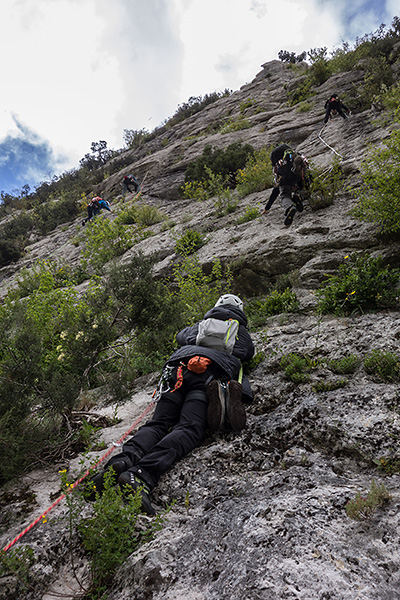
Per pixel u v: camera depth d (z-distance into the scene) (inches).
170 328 163.9
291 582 63.3
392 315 165.9
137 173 863.7
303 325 188.1
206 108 1123.9
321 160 393.1
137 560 77.5
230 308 157.2
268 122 731.4
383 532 71.4
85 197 974.4
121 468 100.0
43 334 159.5
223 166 596.4
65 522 95.0
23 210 1207.6
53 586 82.3
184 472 108.0
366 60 716.7
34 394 126.6
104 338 148.9
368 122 435.5
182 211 537.3
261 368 156.1
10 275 687.1
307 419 114.7
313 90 757.9
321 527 74.5
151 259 167.2
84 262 417.1
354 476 92.5
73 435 134.6
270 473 101.3
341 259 230.1
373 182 215.3
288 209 277.9
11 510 102.0
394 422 102.7
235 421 116.7
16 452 112.1
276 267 256.7
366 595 60.1
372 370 130.8
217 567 72.1
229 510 88.3
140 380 190.7
